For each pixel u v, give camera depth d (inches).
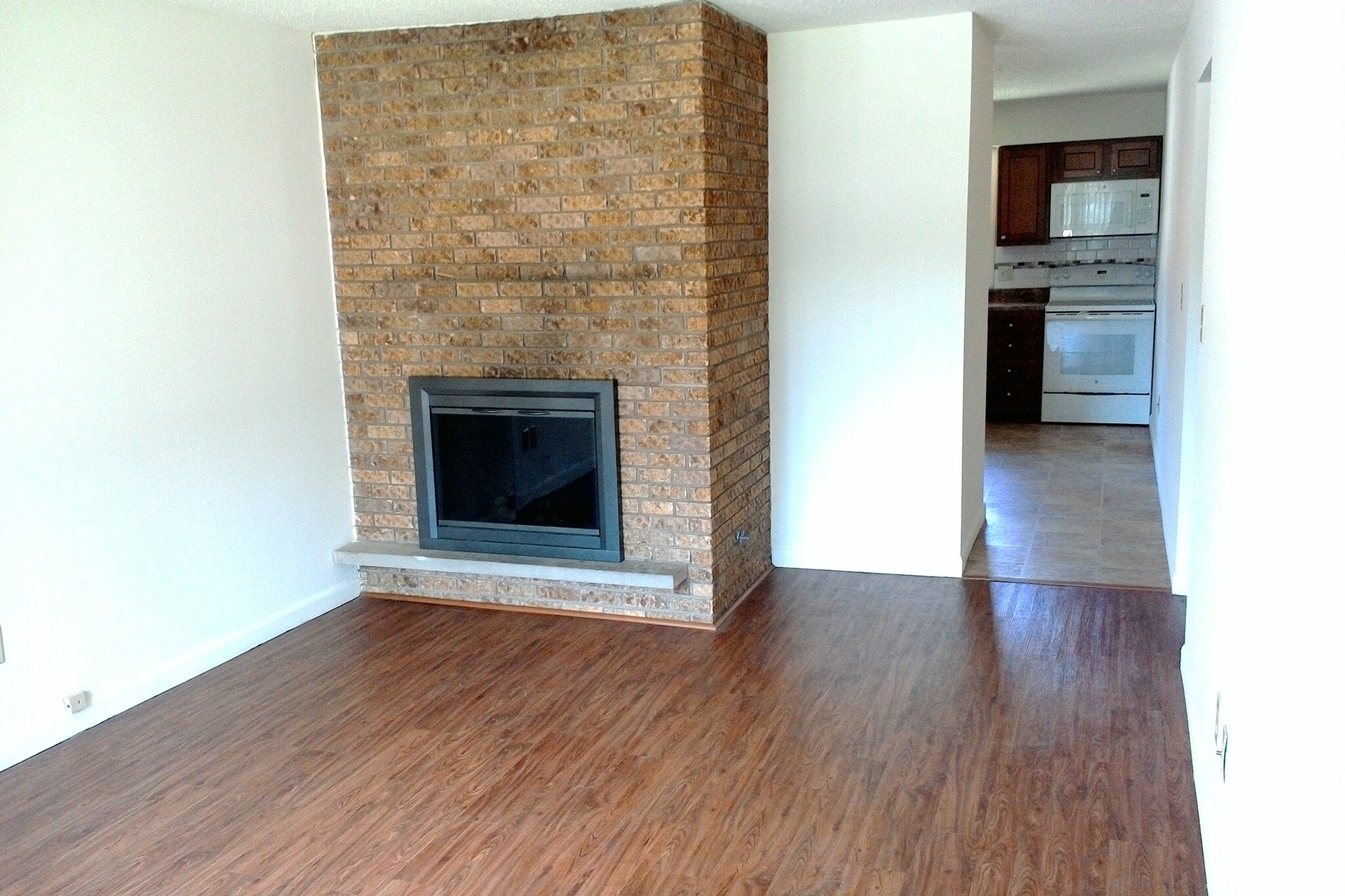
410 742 132.6
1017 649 155.3
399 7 151.2
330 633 170.7
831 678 147.3
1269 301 72.9
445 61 165.0
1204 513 123.6
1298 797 52.4
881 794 116.3
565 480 170.2
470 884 102.7
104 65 135.9
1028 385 333.1
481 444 174.1
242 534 162.1
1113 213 318.3
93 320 136.1
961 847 105.8
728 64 163.3
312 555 177.3
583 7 152.6
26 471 128.7
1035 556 198.8
